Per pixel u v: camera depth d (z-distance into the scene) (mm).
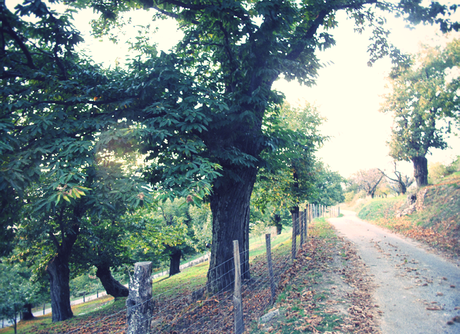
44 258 14602
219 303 7621
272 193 17328
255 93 7918
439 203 15406
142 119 7789
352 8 11195
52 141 6289
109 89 7527
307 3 10094
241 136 8828
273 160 11750
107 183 6410
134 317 3367
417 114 23531
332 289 7004
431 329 4723
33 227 12312
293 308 5941
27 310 24906
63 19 7145
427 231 13359
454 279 7043
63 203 6730
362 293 6629
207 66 10016
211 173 6402
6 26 6395
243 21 7816
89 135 7523
